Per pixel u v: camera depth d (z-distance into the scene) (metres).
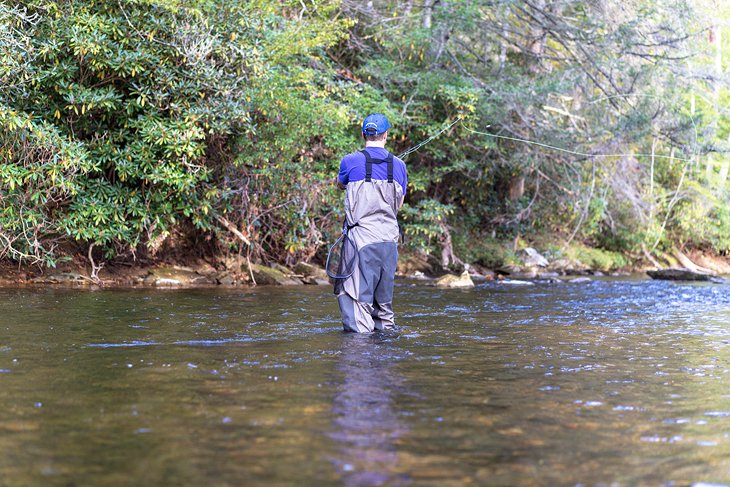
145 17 8.91
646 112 15.36
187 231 11.22
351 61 15.19
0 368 3.56
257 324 5.54
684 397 3.13
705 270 21.42
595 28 15.39
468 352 4.36
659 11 15.69
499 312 7.00
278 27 11.70
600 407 2.92
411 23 14.99
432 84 14.34
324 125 11.31
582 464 2.16
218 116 9.20
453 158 15.72
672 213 21.73
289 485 1.93
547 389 3.28
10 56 7.94
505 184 18.25
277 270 11.22
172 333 4.94
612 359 4.18
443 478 2.01
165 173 8.97
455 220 17.09
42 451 2.20
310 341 4.68
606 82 15.90
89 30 8.52
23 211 8.57
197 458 2.14
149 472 2.02
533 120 15.33
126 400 2.89
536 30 16.03
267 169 10.55
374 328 5.31
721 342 4.96
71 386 3.15
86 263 9.91
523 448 2.31
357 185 5.28
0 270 9.14
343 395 3.04
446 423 2.61
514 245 17.55
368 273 5.21
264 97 9.91
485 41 15.61
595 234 20.16
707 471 2.11
